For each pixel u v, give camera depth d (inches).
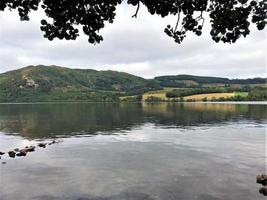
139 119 3535.9
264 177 994.1
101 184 977.5
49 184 984.3
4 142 1927.9
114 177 1053.8
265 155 1385.3
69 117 4015.8
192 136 2043.6
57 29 412.2
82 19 407.5
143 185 961.5
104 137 2057.1
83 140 1931.6
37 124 3105.3
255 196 853.2
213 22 438.3
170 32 450.9
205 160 1294.3
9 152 1461.6
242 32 431.8
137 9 407.8
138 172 1115.3
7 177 1067.3
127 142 1823.3
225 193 880.9
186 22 439.8
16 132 2442.2
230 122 2987.2
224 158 1328.7
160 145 1695.4
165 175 1069.1
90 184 978.7
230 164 1216.8
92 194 887.7
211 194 872.9
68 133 2319.1
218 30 439.8
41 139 2032.5
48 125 2979.8
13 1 404.2
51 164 1256.2
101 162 1282.0
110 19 413.7
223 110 4968.0
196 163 1241.4
